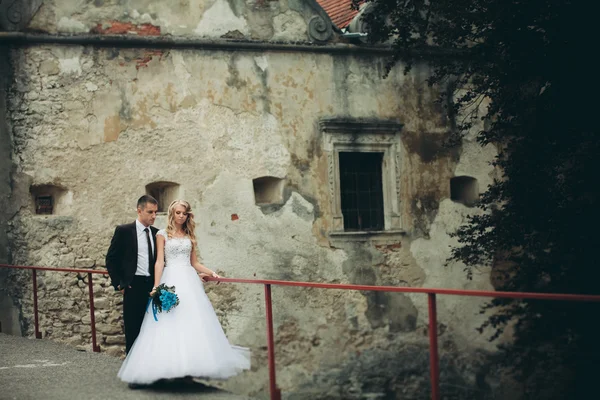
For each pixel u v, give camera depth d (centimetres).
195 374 682
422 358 630
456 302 635
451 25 1339
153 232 780
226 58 1436
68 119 1321
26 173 1297
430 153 1622
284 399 747
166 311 698
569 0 1123
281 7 1490
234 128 1437
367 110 1563
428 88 1623
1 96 1290
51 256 1302
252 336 905
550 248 1200
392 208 1578
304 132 1496
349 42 1549
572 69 1145
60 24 1323
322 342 769
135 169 1360
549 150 1198
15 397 695
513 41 1186
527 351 606
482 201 1327
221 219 1412
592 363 589
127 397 686
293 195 1479
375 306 1496
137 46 1370
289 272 1463
